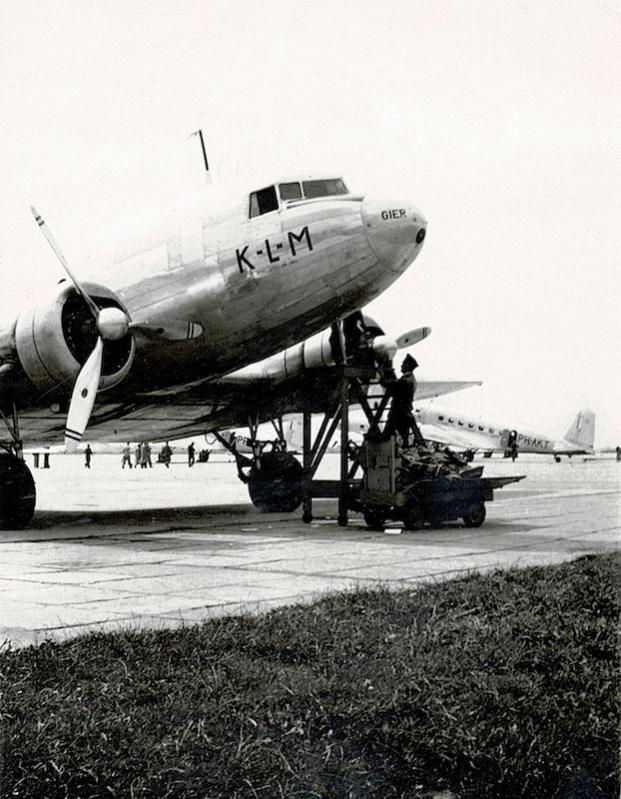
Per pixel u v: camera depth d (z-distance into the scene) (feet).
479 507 43.27
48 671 14.34
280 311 40.93
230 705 12.78
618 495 71.46
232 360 43.91
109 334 37.37
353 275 39.34
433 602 20.20
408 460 41.86
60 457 285.84
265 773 10.84
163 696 13.23
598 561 27.58
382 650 15.83
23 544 35.55
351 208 38.75
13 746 11.18
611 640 16.70
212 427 57.26
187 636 16.62
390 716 12.48
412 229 38.60
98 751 11.12
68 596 22.59
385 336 45.91
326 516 50.98
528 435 197.26
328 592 22.30
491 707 12.83
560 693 13.61
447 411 191.62
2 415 42.16
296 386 50.16
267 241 39.73
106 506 60.49
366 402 45.65
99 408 46.11
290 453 55.36
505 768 11.03
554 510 54.49
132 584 24.62
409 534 39.63
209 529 42.55
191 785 10.60
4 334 39.47
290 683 13.75
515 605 20.20
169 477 123.54
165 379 44.04
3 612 20.29
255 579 25.53
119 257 44.29
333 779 10.85
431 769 11.21
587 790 10.83
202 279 41.37
